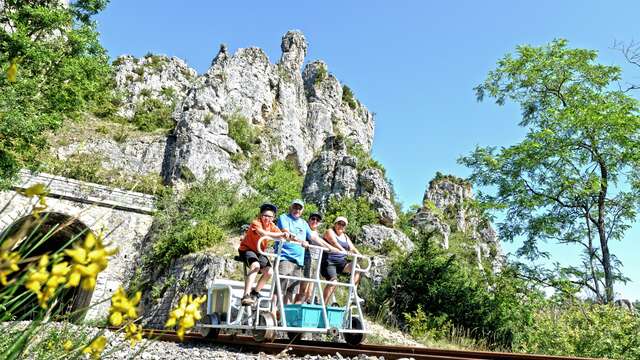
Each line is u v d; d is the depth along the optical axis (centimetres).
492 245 4906
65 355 237
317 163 3831
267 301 768
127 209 2766
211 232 2373
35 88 1750
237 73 6250
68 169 2950
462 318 1773
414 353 667
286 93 6781
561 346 1345
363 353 605
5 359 191
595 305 1423
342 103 8731
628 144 1933
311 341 786
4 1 2070
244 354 597
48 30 2144
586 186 2002
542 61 2206
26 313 195
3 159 1630
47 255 129
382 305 1827
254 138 5591
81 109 2106
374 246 2702
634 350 1212
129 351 529
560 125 2073
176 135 4272
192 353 588
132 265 2638
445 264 1922
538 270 1984
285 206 3575
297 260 725
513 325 1688
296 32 8294
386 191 3359
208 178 3219
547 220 2073
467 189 6172
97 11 2239
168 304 2122
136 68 7138
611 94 2162
